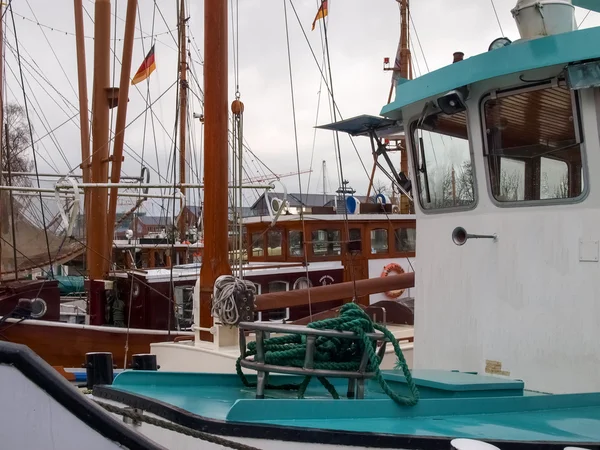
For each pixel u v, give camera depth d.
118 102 13.19
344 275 13.76
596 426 3.50
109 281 12.12
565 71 4.28
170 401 3.76
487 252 4.80
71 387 2.53
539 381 4.48
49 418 2.48
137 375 4.20
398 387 4.18
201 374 4.32
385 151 6.38
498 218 4.75
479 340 4.81
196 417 3.32
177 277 12.30
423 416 3.58
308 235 13.62
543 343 4.48
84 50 14.49
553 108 4.55
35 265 12.92
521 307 4.59
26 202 12.88
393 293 14.11
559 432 3.38
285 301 8.91
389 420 3.47
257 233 15.09
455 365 4.98
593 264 4.30
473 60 4.70
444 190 5.15
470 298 4.89
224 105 7.46
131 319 12.02
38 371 2.47
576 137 4.38
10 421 2.45
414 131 5.37
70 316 15.59
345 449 3.18
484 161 4.80
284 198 8.19
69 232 8.19
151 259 21.11
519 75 4.53
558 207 4.46
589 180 4.33
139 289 12.02
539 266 4.52
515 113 4.69
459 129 5.00
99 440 2.54
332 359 3.75
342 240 13.91
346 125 6.38
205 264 7.47
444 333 5.08
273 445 3.18
